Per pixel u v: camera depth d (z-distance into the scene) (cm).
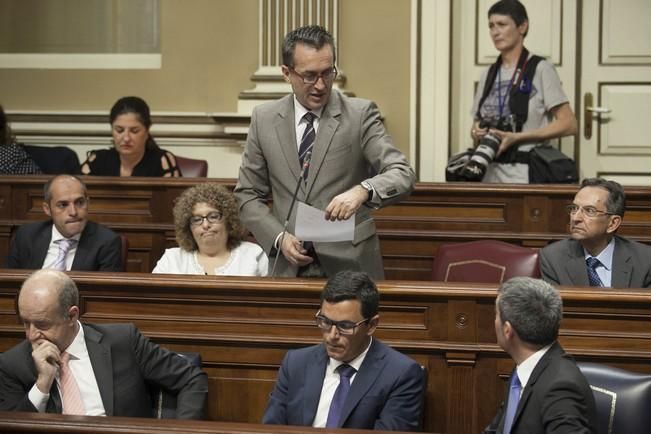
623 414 525
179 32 1230
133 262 921
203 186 750
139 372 587
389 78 1188
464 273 780
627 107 1183
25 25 1293
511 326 498
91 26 1283
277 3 1193
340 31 1193
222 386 633
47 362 557
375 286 555
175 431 428
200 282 626
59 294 563
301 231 609
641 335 596
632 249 718
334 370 559
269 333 626
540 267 734
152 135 1223
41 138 1245
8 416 447
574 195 873
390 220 899
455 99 1192
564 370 489
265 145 650
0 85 1265
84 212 795
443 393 614
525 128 1021
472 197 888
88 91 1249
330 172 638
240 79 1220
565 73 1188
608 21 1181
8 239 930
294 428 429
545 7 1186
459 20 1190
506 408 509
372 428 548
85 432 435
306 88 614
